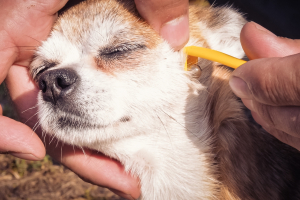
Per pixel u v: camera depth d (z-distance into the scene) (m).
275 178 0.25
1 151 0.23
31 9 0.24
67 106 0.23
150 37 0.24
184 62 0.25
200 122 0.26
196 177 0.25
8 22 0.24
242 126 0.25
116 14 0.25
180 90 0.25
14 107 0.27
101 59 0.24
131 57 0.24
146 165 0.26
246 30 0.21
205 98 0.26
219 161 0.25
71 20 0.26
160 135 0.25
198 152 0.26
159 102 0.24
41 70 0.26
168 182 0.26
